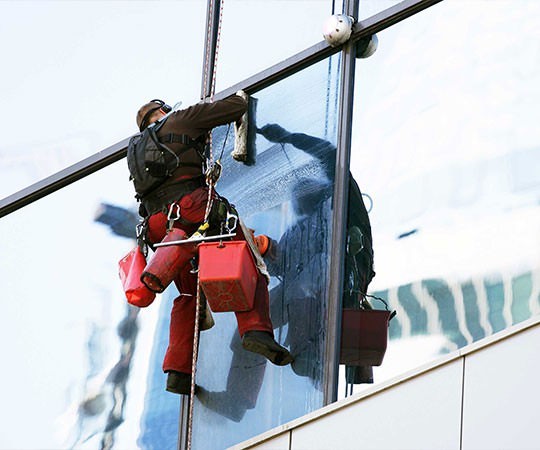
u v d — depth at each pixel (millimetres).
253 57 25953
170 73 26891
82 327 26156
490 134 23172
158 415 24891
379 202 23703
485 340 20703
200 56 26656
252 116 25578
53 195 27234
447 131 23531
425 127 23734
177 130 23781
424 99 23906
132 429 25031
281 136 25141
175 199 23625
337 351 23219
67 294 26484
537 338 20438
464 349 20781
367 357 22969
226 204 23625
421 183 23438
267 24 26031
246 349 23203
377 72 24500
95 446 25234
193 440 24250
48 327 26406
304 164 24688
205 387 24453
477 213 22828
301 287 24000
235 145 25484
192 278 24375
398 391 21062
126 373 25484
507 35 23625
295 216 24484
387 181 23750
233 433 23938
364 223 23719
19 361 26375
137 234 24078
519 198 22594
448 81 23828
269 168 25109
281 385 23719
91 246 26609
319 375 23359
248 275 22906
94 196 26891
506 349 20578
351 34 24797
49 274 26734
